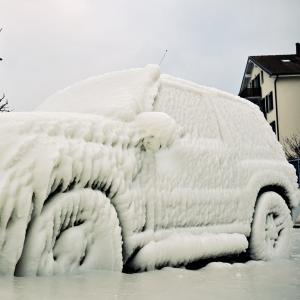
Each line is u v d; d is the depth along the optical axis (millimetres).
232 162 5191
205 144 4902
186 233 4344
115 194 3607
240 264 4660
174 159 4406
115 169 3572
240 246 4895
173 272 3746
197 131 4938
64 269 3068
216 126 5281
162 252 3914
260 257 5309
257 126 6105
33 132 3047
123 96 4312
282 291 3088
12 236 2732
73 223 3199
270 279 3641
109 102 4270
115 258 3422
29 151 2938
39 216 2904
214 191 4812
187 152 4566
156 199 4082
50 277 2875
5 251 2707
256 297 2836
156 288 2939
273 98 35812
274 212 5637
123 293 2680
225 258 4836
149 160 4117
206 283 3283
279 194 5965
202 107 5246
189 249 4191
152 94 4547
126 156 3777
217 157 4973
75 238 3156
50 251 2955
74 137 3342
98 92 4668
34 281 2688
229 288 3115
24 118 3100
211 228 4684
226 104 5719
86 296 2486
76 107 4500
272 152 6051
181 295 2768
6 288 2445
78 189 3242
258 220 5363
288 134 35031
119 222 3619
